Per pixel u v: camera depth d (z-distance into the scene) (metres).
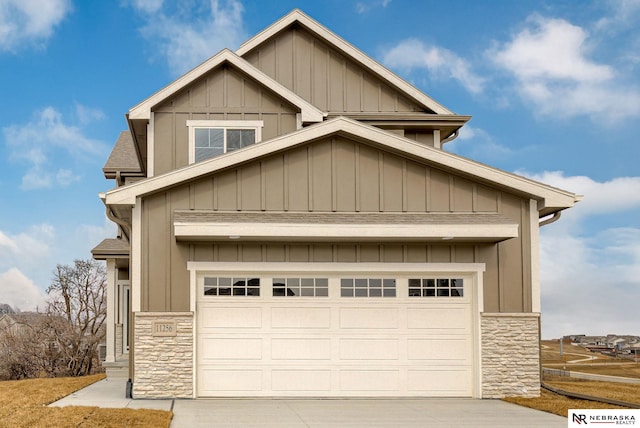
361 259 12.78
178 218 12.00
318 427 9.53
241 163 12.54
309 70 16.42
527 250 13.02
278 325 12.66
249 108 14.80
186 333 12.23
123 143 20.78
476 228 12.20
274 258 12.62
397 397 12.73
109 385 14.43
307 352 12.67
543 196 12.83
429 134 16.45
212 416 10.30
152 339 12.16
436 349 12.90
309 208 12.70
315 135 12.59
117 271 20.39
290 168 12.74
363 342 12.80
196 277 12.50
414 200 12.89
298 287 12.78
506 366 12.73
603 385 14.76
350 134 12.73
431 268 12.88
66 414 9.76
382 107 16.50
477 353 12.76
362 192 12.82
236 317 12.59
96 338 26.62
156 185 12.19
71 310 31.38
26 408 10.34
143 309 12.20
